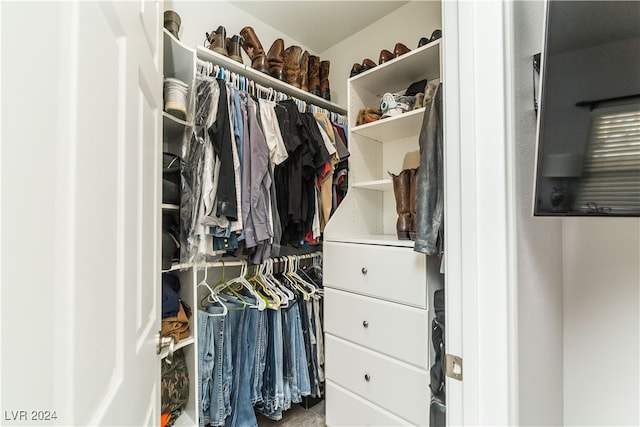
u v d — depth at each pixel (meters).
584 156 0.57
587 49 0.58
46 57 0.32
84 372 0.38
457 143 0.60
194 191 1.29
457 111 0.60
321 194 1.76
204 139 1.29
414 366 1.27
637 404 0.86
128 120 0.56
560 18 0.60
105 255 0.45
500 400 0.54
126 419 0.54
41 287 0.31
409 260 1.30
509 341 0.54
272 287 1.68
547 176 0.60
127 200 0.55
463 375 0.58
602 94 0.57
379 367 1.39
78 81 0.37
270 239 1.47
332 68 2.37
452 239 0.60
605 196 0.56
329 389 1.62
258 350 1.54
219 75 1.46
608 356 0.90
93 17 0.41
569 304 0.97
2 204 0.26
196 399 1.33
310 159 1.59
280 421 1.71
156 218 0.79
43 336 0.31
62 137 0.34
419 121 1.57
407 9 1.93
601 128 0.56
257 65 1.72
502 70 0.55
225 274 1.82
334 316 1.60
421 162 1.19
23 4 0.29
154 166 0.78
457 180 0.60
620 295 0.89
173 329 1.29
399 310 1.32
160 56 0.85
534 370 0.68
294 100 1.77
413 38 1.90
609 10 0.56
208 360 1.39
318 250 2.22
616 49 0.56
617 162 0.55
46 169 0.32
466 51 0.59
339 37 2.26
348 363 1.53
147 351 0.69
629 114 0.55
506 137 0.55
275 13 1.99
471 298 0.57
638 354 0.86
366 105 1.88
